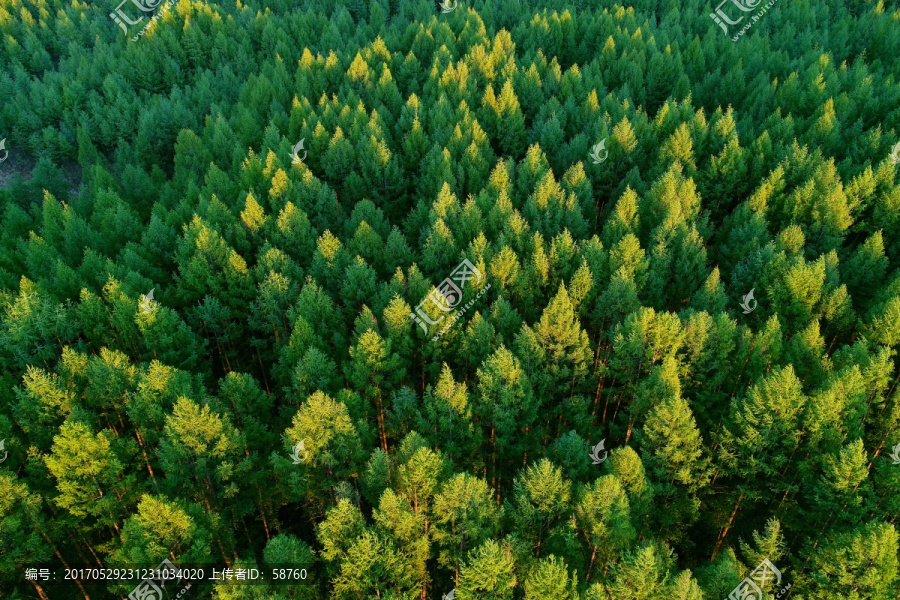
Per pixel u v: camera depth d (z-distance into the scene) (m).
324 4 131.50
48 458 38.25
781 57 99.12
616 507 34.12
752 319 56.25
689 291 59.59
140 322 49.94
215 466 40.72
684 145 74.69
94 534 45.00
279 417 50.19
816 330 47.59
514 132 85.75
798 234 60.12
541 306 58.84
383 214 71.75
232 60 109.19
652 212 66.19
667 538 42.50
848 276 61.09
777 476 42.81
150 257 63.56
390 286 54.09
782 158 74.25
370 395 47.53
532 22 109.56
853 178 68.62
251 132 85.94
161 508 34.34
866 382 43.19
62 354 48.38
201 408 42.69
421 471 35.69
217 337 56.78
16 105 96.19
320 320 52.97
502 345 44.03
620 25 113.69
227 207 72.31
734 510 43.38
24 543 38.03
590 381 50.00
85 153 90.25
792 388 40.50
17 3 120.56
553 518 36.88
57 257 64.00
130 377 44.69
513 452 45.78
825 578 34.41
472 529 35.44
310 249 64.44
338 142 77.56
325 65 99.00
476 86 95.06
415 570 35.78
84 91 99.12
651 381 44.22
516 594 34.16
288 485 42.78
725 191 74.56
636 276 56.66
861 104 87.38
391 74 101.50
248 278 58.22
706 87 95.81
